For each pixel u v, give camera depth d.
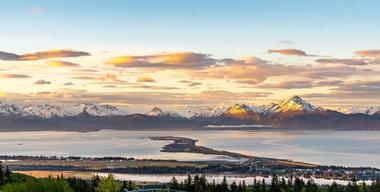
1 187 187.12
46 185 183.12
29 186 180.75
